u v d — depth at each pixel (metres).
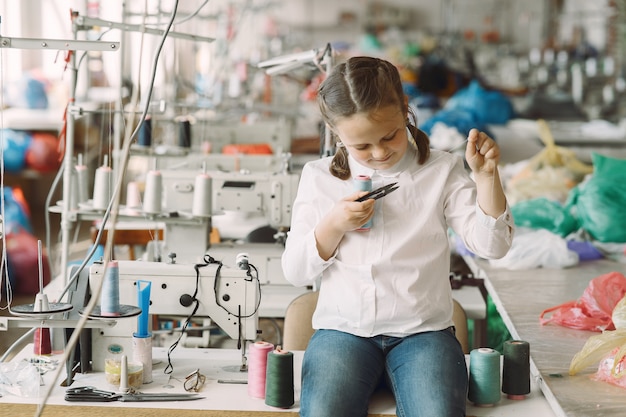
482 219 2.29
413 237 2.37
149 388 2.41
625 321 2.71
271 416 2.22
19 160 8.30
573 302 3.02
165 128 5.59
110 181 3.55
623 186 4.38
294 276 2.38
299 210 2.46
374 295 2.36
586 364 2.43
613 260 4.12
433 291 2.38
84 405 2.28
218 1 8.63
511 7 15.56
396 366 2.29
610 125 8.98
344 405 2.15
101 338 2.55
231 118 7.17
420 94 10.63
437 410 2.10
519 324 3.00
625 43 11.54
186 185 4.03
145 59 7.21
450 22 15.84
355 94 2.16
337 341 2.32
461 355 2.30
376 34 16.00
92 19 3.22
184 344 3.55
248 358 2.53
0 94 2.63
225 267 2.62
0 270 2.45
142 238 4.53
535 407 2.30
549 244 3.95
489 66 14.39
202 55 8.48
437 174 2.41
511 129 8.59
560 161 5.35
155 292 2.59
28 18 9.16
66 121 3.54
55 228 7.73
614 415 2.14
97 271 2.51
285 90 9.41
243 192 3.96
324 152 3.28
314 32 16.03
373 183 2.39
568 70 12.46
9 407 2.26
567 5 14.55
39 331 2.66
